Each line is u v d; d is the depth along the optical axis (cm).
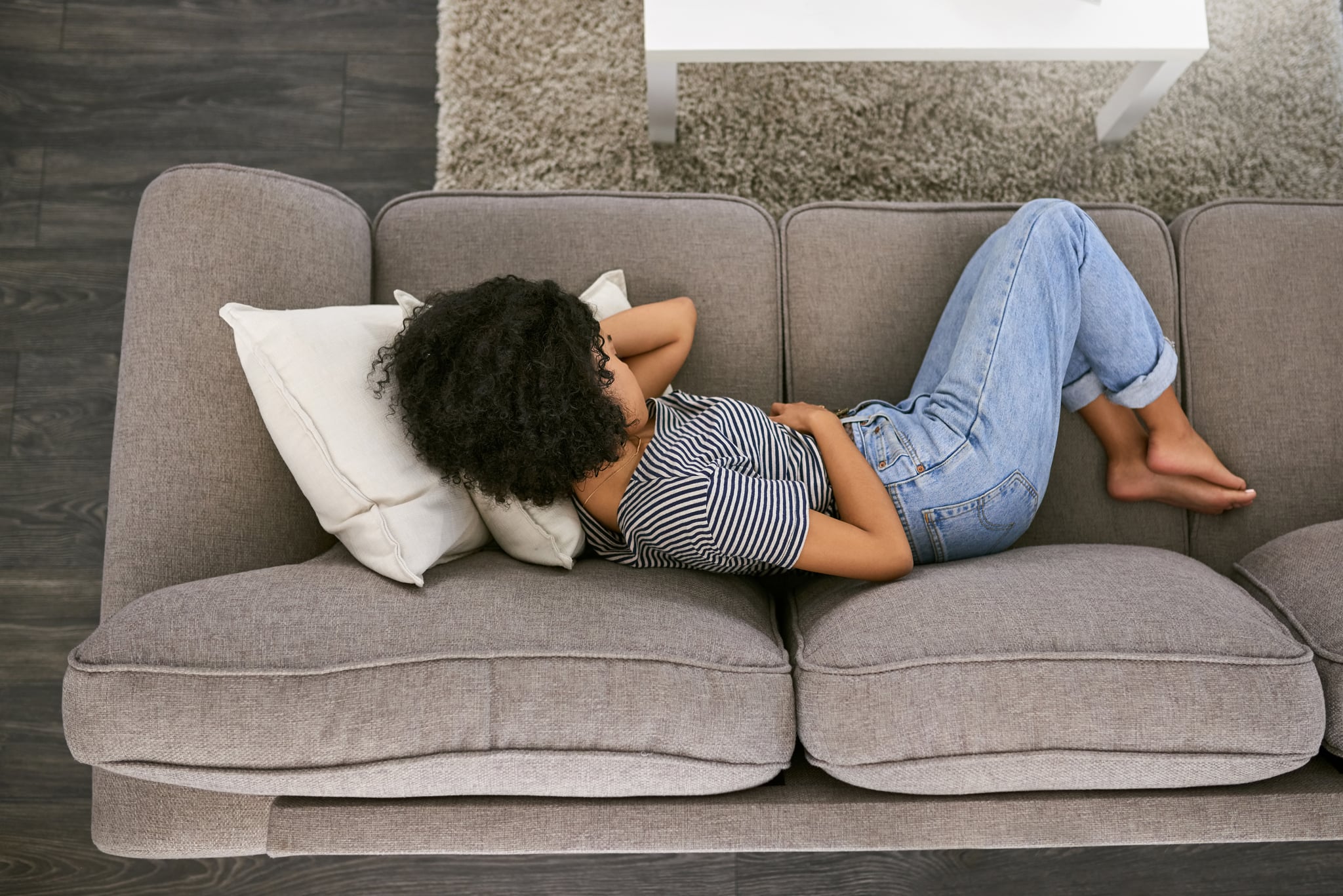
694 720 97
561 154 180
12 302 174
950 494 118
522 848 104
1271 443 133
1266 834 104
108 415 171
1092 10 140
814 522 106
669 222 138
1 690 161
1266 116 178
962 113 180
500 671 96
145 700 92
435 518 107
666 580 111
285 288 123
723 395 136
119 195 179
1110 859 156
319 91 184
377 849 104
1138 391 127
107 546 113
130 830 110
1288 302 136
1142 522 135
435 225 137
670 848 104
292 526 119
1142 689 97
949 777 100
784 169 179
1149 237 138
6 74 183
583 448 102
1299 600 113
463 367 100
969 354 120
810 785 107
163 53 185
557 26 183
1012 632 99
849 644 102
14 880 155
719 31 139
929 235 140
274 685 93
